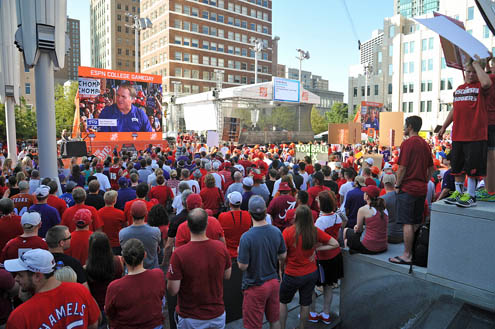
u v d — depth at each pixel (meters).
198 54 62.19
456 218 3.24
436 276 3.40
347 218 5.33
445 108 53.31
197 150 20.72
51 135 8.50
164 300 4.52
